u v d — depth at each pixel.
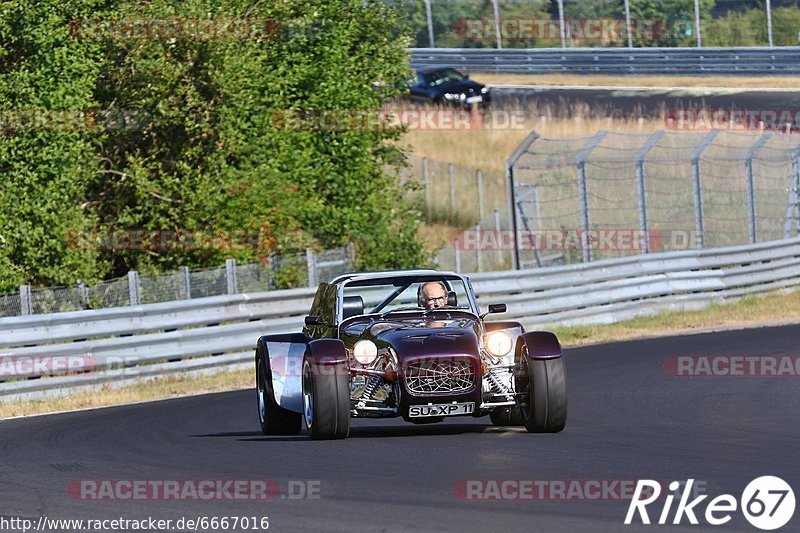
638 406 49.47
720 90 178.75
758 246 102.81
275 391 44.97
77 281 79.69
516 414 44.44
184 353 72.94
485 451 37.16
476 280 86.38
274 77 93.81
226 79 87.81
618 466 33.50
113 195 92.00
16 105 77.69
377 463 35.62
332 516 28.06
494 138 163.50
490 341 41.72
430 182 148.50
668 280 96.44
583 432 41.44
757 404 48.88
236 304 76.88
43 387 65.88
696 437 39.53
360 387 41.59
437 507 28.50
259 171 90.62
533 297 88.75
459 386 40.31
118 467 38.16
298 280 90.88
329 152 100.50
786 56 187.00
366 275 45.44
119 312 70.50
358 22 105.19
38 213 77.31
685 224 136.50
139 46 85.50
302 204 94.56
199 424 51.06
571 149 155.88
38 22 78.56
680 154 151.50
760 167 148.62
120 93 88.00
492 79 195.75
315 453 38.41
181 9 87.38
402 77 107.81
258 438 44.78
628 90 183.25
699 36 193.88
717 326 86.19
